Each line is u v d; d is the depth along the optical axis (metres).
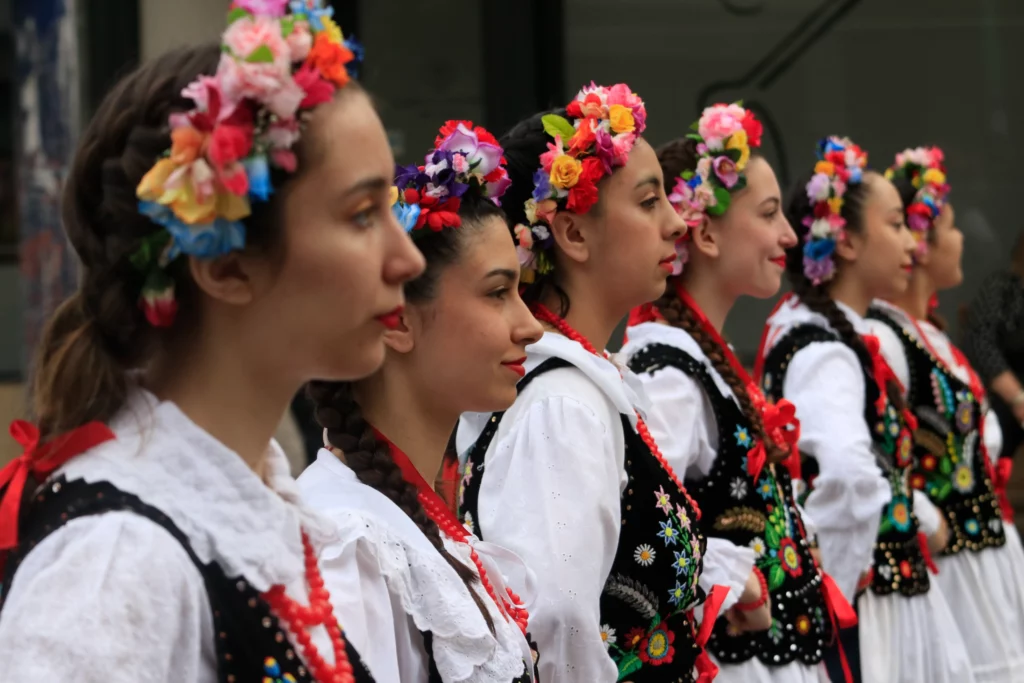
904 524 3.24
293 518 1.18
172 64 1.13
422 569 1.49
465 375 1.73
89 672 1.00
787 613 2.47
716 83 5.34
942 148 5.50
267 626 1.12
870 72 5.45
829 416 3.07
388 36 5.07
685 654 2.15
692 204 2.64
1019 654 3.56
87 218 1.14
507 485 1.96
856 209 3.44
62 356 1.13
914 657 3.18
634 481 2.08
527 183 2.20
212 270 1.11
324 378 1.18
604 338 2.25
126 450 1.11
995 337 4.83
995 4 5.46
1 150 5.64
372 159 1.15
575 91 5.24
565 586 1.86
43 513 1.08
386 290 1.17
